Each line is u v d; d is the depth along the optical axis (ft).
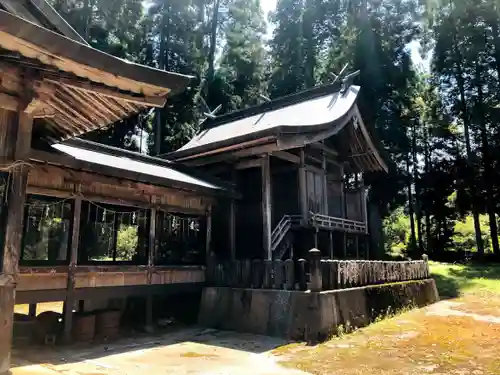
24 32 12.52
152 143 84.53
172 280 33.94
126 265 31.50
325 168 48.80
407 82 79.30
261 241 44.09
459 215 95.45
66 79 15.56
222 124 57.31
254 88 95.91
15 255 15.48
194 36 87.81
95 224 35.50
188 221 38.42
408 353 23.35
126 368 20.29
